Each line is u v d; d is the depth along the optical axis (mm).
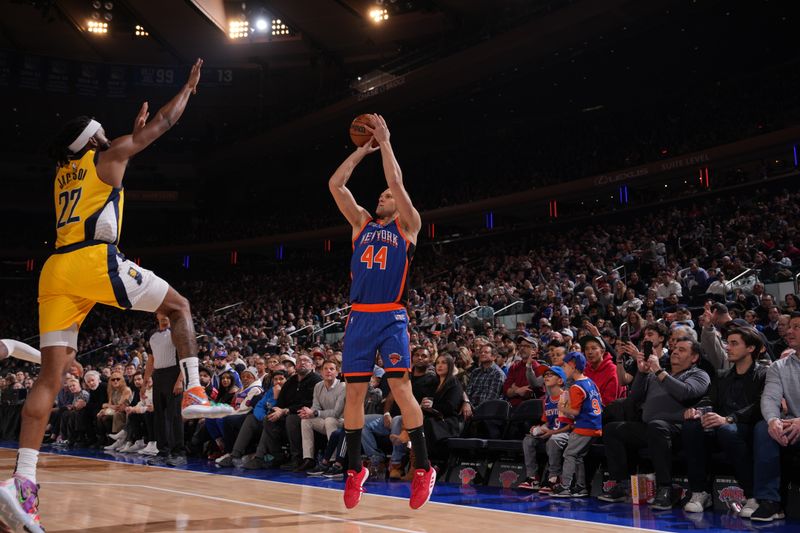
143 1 27359
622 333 10406
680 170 22672
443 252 28984
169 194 36156
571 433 6012
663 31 23297
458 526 4250
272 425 8266
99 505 4973
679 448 5543
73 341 3342
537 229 26000
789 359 4969
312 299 25578
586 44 23562
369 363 4059
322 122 30109
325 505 5109
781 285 12109
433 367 8055
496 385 7695
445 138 32312
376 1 26906
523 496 5887
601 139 28234
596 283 14891
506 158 30594
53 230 36000
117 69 31891
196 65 3445
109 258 3295
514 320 15430
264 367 10938
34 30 29984
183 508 4855
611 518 4750
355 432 4156
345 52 30531
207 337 17359
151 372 8867
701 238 16922
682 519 4742
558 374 6281
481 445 6703
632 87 27641
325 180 35156
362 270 4090
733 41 24094
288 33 30328
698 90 26891
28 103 32062
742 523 4594
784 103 23453
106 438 11258
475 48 24703
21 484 2934
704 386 5422
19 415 13492
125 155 3322
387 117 30016
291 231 32812
